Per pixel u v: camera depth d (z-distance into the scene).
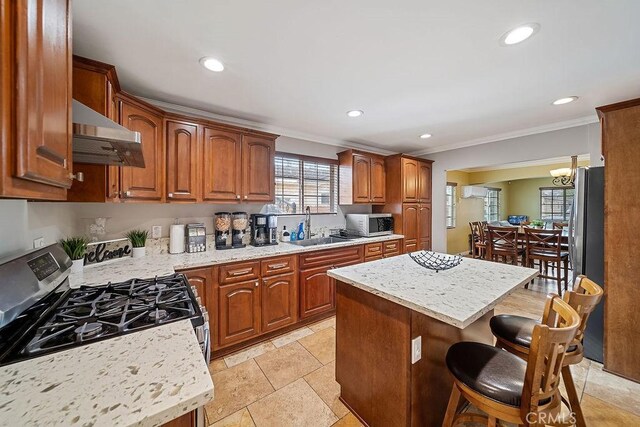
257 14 1.31
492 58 1.72
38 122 0.60
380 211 4.19
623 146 1.86
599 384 1.82
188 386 0.65
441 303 1.16
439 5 1.26
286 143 3.33
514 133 3.39
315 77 1.96
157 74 1.90
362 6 1.26
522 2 1.24
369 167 3.85
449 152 4.18
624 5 1.25
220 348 2.17
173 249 2.38
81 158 1.40
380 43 1.56
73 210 1.96
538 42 1.55
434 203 4.38
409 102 2.43
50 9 0.69
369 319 1.46
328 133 3.47
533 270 1.74
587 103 2.47
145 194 2.00
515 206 8.70
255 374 1.95
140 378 0.68
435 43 1.56
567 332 0.87
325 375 1.94
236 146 2.56
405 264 1.92
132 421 0.54
